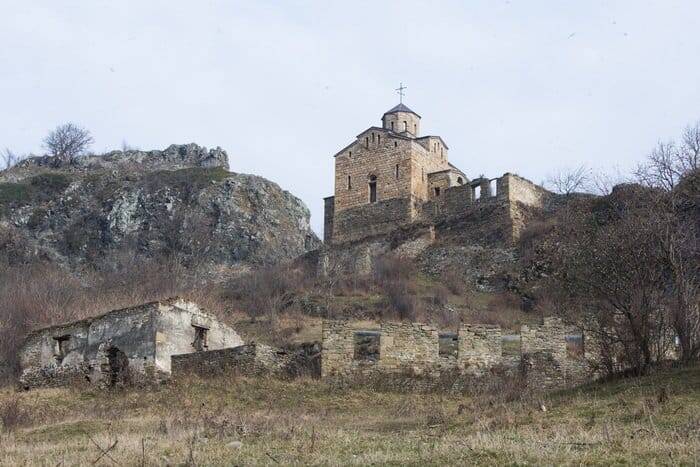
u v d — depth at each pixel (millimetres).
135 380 37625
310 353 38000
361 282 64188
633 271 30250
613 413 24172
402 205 74688
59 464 19922
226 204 110250
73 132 145750
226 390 34125
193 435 23125
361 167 77750
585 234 50625
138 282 70000
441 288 63031
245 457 20062
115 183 123062
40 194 121500
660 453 18641
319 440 22562
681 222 43500
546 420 24250
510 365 34906
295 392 33875
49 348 41844
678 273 30031
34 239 112688
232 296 63500
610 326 33469
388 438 22719
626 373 29375
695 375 27062
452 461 18797
